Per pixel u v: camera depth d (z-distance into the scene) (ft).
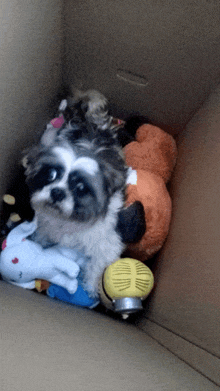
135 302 1.31
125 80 1.61
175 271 1.31
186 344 1.05
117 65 1.55
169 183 1.73
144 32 1.40
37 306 1.05
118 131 1.67
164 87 1.60
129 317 1.46
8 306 0.90
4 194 1.37
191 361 0.99
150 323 1.31
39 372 0.59
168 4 1.30
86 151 1.31
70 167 1.24
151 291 1.43
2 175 1.29
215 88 1.53
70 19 1.41
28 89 1.29
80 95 1.63
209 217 1.22
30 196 1.34
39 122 1.55
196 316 1.07
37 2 1.12
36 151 1.34
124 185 1.40
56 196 1.23
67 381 0.60
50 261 1.32
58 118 1.61
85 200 1.26
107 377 0.67
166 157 1.67
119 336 1.03
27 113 1.37
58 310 1.12
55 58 1.48
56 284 1.36
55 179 1.25
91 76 1.62
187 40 1.40
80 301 1.38
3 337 0.68
